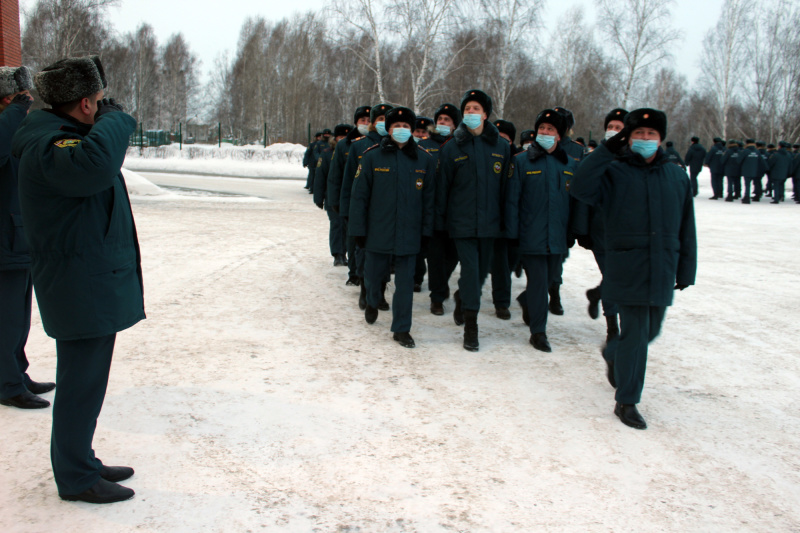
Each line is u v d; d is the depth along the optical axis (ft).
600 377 13.64
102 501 8.02
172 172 97.66
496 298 18.48
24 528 7.46
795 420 11.57
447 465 9.39
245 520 7.78
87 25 116.57
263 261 25.21
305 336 15.67
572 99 128.57
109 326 7.78
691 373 14.03
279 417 10.82
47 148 7.09
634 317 11.03
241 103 183.52
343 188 17.47
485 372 13.65
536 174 15.08
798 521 8.23
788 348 15.94
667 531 7.90
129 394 11.50
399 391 12.30
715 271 26.21
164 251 26.22
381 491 8.58
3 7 37.99
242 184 75.56
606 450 10.12
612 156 10.79
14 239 10.23
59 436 7.80
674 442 10.51
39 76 7.54
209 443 9.77
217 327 16.06
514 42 95.14
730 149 64.85
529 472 9.29
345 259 25.04
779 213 52.34
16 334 10.62
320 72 156.76
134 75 181.98
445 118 19.35
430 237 16.84
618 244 11.04
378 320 17.60
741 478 9.36
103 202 7.76
